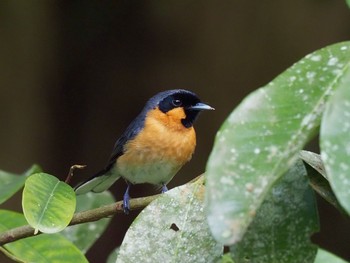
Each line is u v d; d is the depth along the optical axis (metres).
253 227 4.76
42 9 18.48
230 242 3.52
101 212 6.38
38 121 18.72
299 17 18.20
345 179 3.23
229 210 3.59
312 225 4.75
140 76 19.02
